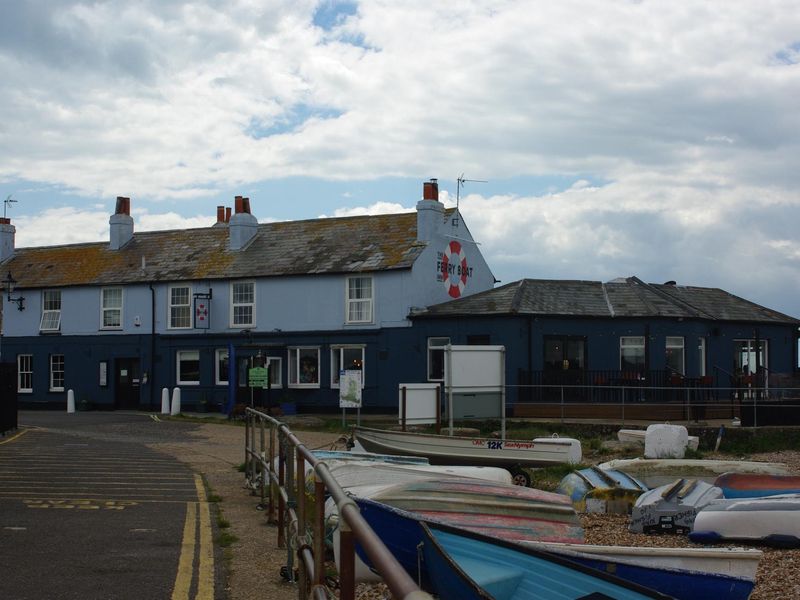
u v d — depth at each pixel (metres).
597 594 5.62
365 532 3.63
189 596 7.68
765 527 11.31
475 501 8.60
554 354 32.69
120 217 43.00
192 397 38.53
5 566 8.70
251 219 40.16
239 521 11.63
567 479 15.09
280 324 37.06
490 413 21.08
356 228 38.53
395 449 17.03
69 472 16.59
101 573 8.48
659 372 32.34
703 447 24.97
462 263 38.34
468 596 5.21
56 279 42.56
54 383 42.38
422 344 34.12
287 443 8.69
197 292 38.84
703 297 36.56
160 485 15.02
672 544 11.45
